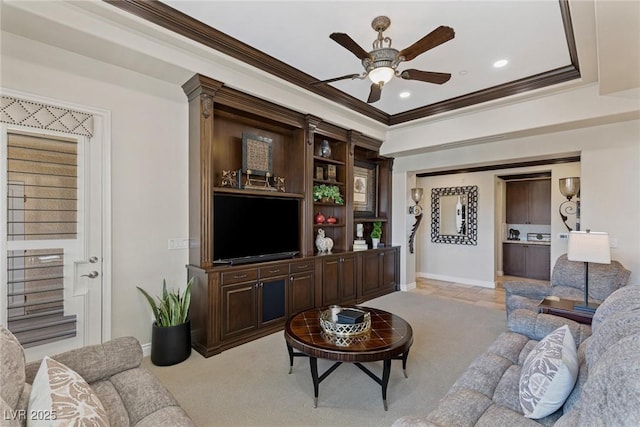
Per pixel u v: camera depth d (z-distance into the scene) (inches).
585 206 152.0
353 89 153.9
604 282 125.9
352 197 194.4
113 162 112.0
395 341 87.6
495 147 182.2
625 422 32.5
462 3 90.9
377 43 101.2
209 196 125.9
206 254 125.0
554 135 161.5
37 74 96.8
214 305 120.3
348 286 183.5
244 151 146.3
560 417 50.8
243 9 94.9
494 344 85.0
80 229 106.1
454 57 121.4
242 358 115.7
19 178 95.3
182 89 127.9
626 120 140.6
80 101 104.7
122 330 114.0
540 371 55.4
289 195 157.2
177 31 103.1
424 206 282.7
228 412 83.7
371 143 209.0
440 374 103.5
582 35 97.6
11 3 79.1
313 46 116.0
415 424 46.6
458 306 185.0
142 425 51.9
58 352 102.0
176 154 127.6
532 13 94.9
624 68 106.1
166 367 108.4
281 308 145.8
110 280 111.2
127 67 111.7
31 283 97.8
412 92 155.6
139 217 118.3
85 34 91.9
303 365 109.9
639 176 139.5
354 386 96.2
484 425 53.2
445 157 205.2
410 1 90.2
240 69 125.4
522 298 124.6
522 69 131.3
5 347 47.2
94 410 45.8
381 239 236.1
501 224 286.8
